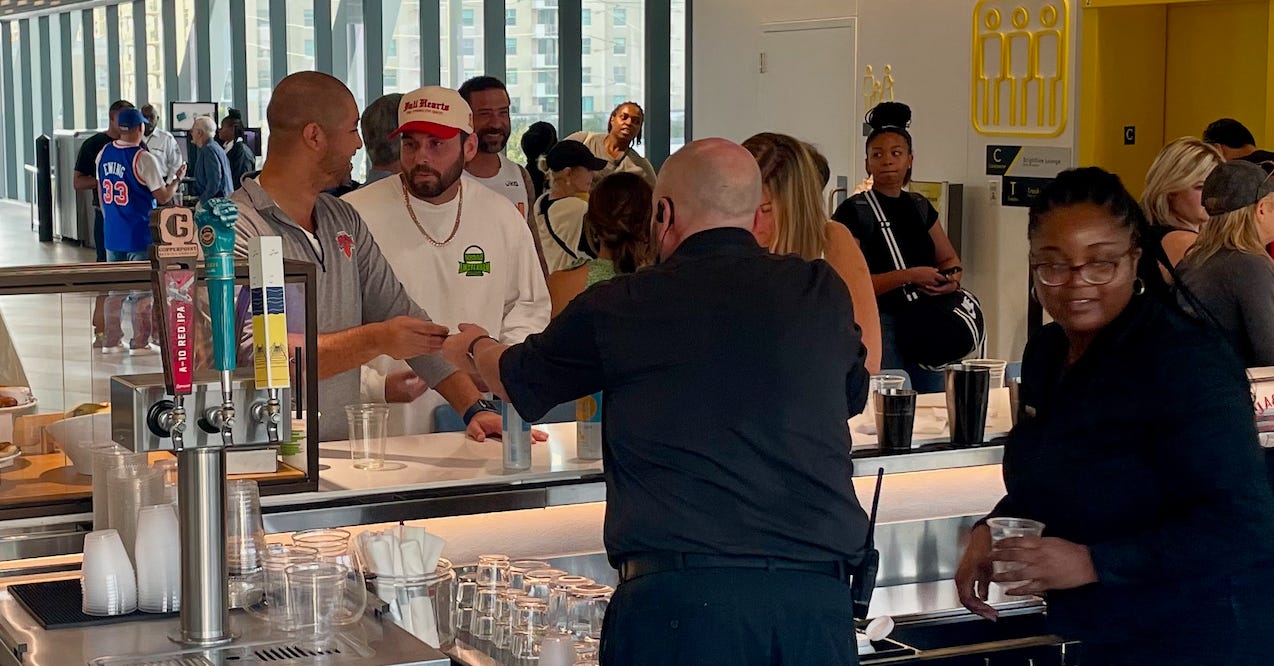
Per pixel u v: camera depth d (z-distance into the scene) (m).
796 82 9.40
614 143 7.75
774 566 2.24
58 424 2.62
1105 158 7.41
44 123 25.91
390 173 5.44
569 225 6.05
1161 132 7.61
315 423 2.87
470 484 3.05
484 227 4.42
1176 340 2.32
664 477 2.27
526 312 4.51
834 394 2.32
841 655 2.28
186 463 2.13
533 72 11.16
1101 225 2.34
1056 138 7.52
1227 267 3.85
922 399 4.11
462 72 11.80
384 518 2.90
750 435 2.25
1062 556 2.36
